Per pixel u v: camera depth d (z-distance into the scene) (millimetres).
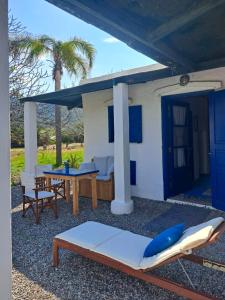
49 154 14820
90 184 6727
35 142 7805
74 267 3189
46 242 3979
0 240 1702
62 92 6754
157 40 3326
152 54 3965
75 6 2566
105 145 7566
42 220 5082
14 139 12875
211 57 4598
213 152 5367
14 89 11742
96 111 7742
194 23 3215
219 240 3881
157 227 4559
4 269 1722
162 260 2352
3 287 1719
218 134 5184
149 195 6617
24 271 3109
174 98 6336
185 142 7293
